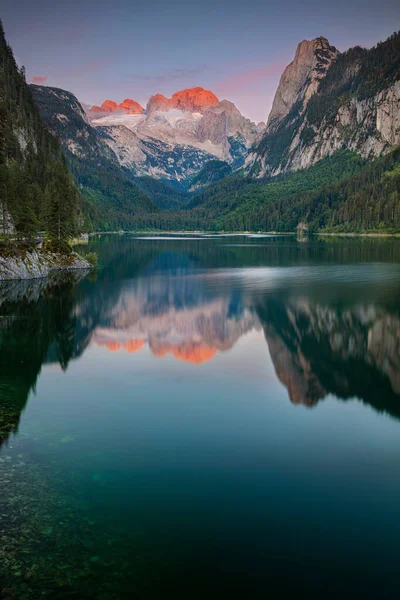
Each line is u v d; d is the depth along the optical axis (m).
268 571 13.80
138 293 70.00
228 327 49.00
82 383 31.42
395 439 23.39
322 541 15.27
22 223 86.88
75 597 12.32
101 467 19.41
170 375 33.69
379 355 38.75
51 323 49.81
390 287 72.75
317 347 41.38
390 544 15.22
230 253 144.12
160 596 12.57
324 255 133.12
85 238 197.50
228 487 18.33
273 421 25.48
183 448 21.72
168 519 15.95
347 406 27.94
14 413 25.52
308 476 19.47
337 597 12.99
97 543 14.46
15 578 12.84
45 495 16.98
